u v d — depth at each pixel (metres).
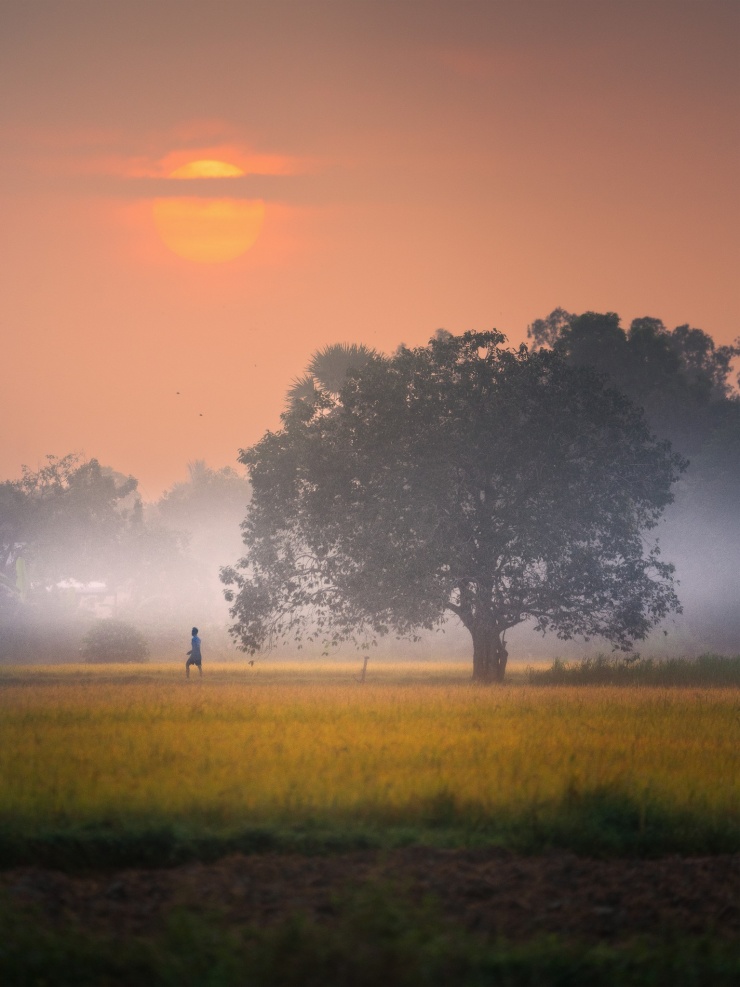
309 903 28.61
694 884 31.52
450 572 122.44
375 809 37.22
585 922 28.16
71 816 35.44
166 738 53.31
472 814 37.38
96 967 24.16
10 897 28.33
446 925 27.02
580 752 49.91
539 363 128.75
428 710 70.88
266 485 131.50
